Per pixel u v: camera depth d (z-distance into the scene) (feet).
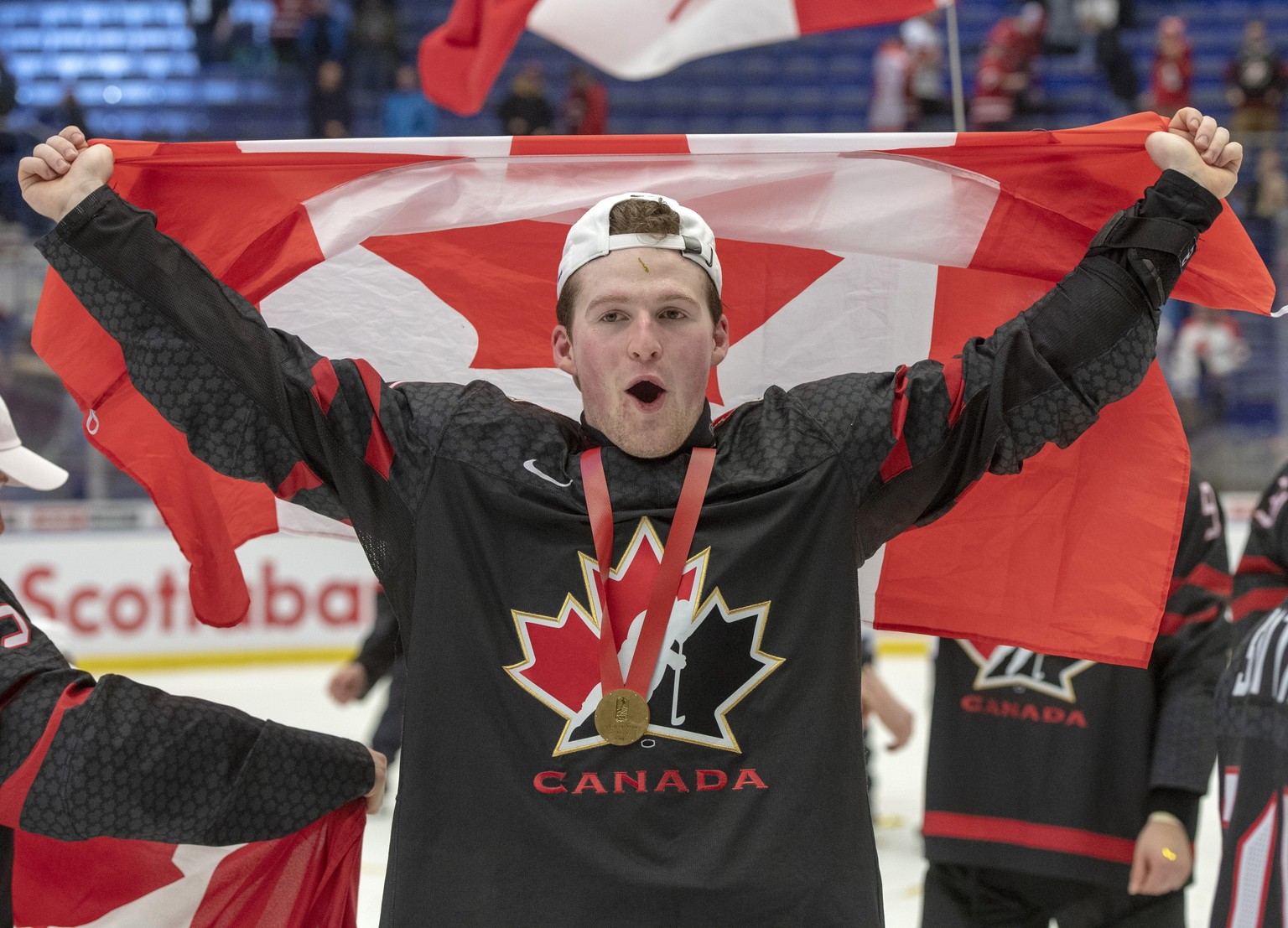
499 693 7.03
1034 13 52.75
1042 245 9.18
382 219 9.14
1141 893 10.57
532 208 9.16
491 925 6.73
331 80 46.42
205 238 9.07
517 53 55.52
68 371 8.84
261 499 9.69
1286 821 8.75
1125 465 8.96
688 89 56.13
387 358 9.73
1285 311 8.80
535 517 7.19
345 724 28.30
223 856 8.61
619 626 7.08
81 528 33.63
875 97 49.14
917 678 33.78
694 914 6.68
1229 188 7.81
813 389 7.69
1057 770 11.16
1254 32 47.52
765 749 6.97
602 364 7.20
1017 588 9.25
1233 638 10.48
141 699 7.33
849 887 6.83
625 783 6.86
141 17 55.16
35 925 8.75
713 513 7.18
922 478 7.56
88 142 7.77
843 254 9.59
